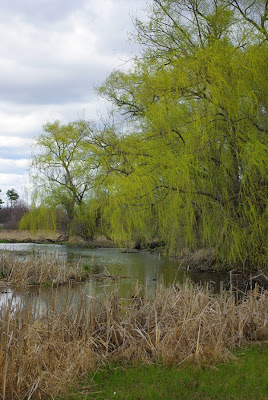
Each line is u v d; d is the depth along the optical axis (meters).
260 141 10.31
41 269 14.65
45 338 5.91
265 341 7.00
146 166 11.35
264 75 10.66
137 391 4.96
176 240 13.45
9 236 39.62
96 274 16.47
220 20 12.29
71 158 33.31
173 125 11.39
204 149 10.60
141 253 25.64
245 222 10.90
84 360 5.77
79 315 6.84
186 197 10.56
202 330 6.54
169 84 11.38
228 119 10.35
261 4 12.49
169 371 5.58
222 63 10.62
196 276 15.57
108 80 20.52
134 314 6.94
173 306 7.27
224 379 5.21
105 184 13.45
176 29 13.28
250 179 10.17
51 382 5.10
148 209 11.72
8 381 4.86
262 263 11.77
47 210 33.94
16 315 5.68
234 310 7.42
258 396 4.63
